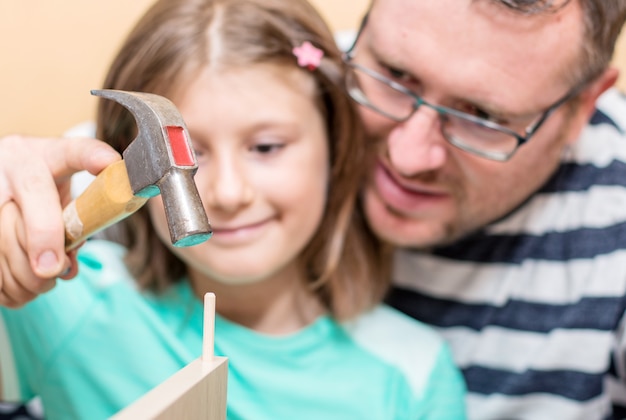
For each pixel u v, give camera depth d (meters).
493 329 1.12
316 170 0.92
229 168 0.85
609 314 1.08
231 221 0.86
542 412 1.12
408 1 0.87
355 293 1.07
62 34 1.45
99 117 0.95
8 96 1.48
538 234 1.10
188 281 1.02
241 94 0.85
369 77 0.96
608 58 0.95
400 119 0.94
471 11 0.83
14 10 1.45
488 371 1.12
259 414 0.94
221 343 0.97
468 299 1.12
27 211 0.69
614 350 1.12
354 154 1.00
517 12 0.81
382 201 1.01
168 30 0.89
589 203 1.10
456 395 1.03
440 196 0.98
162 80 0.87
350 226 1.07
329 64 0.94
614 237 1.09
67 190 0.80
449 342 1.13
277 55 0.90
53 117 1.48
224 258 0.88
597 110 1.16
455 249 1.11
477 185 0.98
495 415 1.12
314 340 1.01
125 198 0.59
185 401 0.49
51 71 1.47
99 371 0.95
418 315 1.15
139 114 0.54
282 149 0.89
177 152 0.52
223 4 0.94
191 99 0.85
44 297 0.97
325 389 0.97
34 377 1.00
